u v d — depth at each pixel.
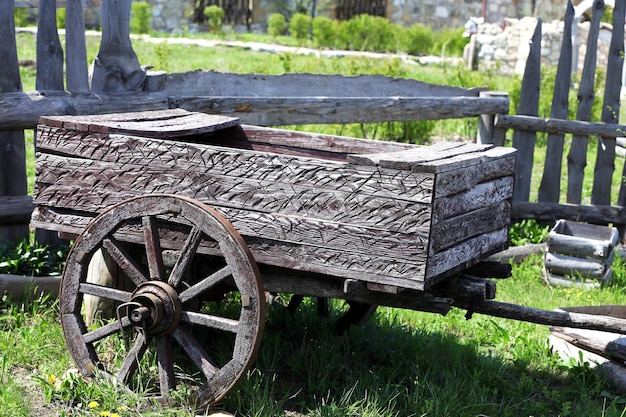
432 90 9.12
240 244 3.88
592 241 6.77
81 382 4.28
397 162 3.68
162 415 3.96
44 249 5.86
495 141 8.74
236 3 27.75
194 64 17.05
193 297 4.04
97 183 4.35
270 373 4.64
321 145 5.00
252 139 5.18
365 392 4.38
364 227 3.79
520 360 5.11
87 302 4.96
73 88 6.07
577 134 8.46
